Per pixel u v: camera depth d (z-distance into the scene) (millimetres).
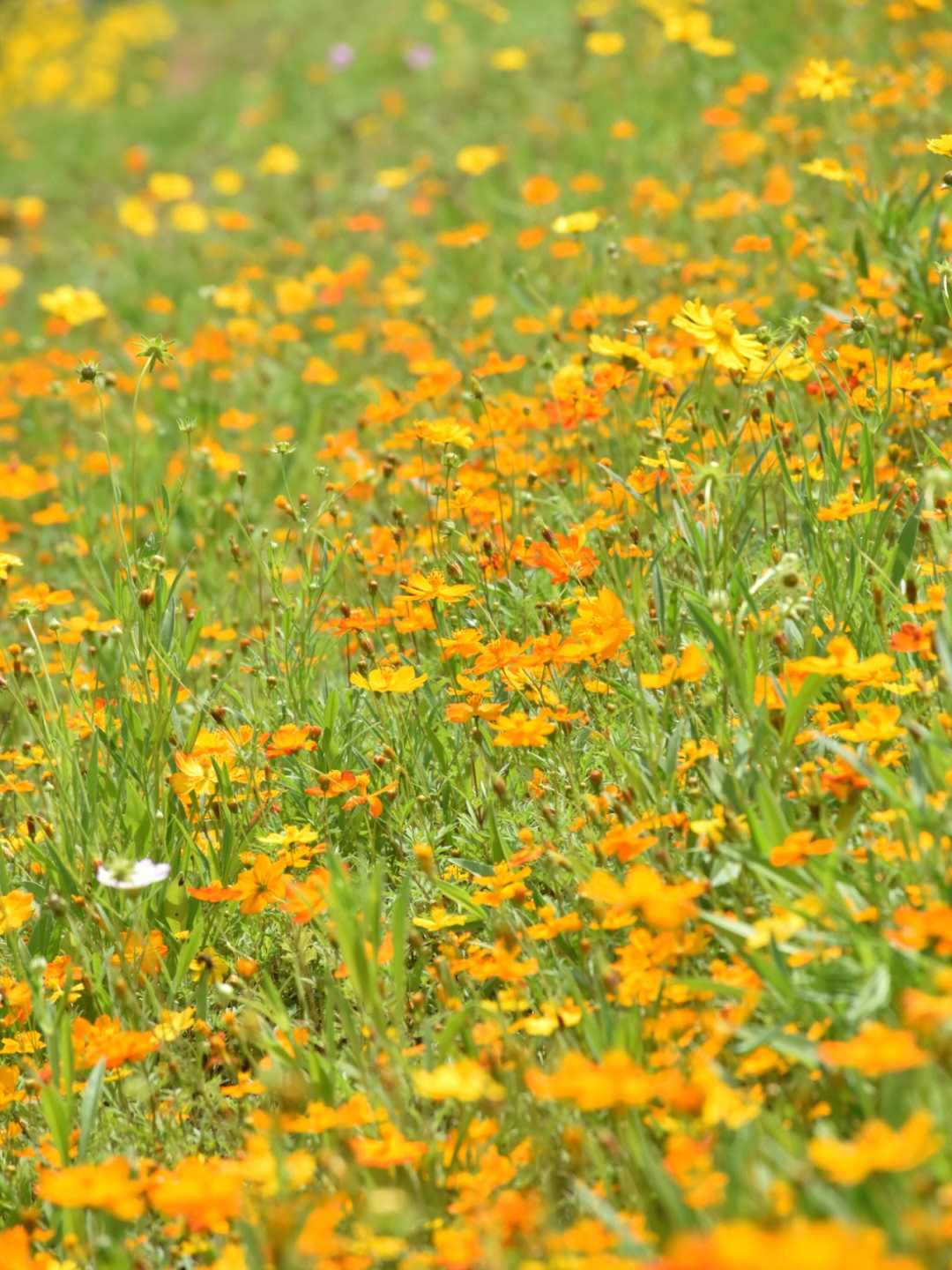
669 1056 1820
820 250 4594
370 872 2631
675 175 7066
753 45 8242
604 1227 1672
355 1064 2150
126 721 3051
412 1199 1860
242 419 5082
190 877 2822
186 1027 2322
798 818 2275
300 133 11117
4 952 2729
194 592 4320
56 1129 1994
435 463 4039
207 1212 1613
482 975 2148
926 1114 1388
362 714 3199
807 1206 1535
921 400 3293
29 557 5277
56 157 13133
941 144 3029
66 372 6945
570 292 5887
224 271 8477
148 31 16781
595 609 2596
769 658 2742
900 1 7016
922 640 2244
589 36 9727
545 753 2824
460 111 10367
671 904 1834
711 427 3648
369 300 6430
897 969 1775
